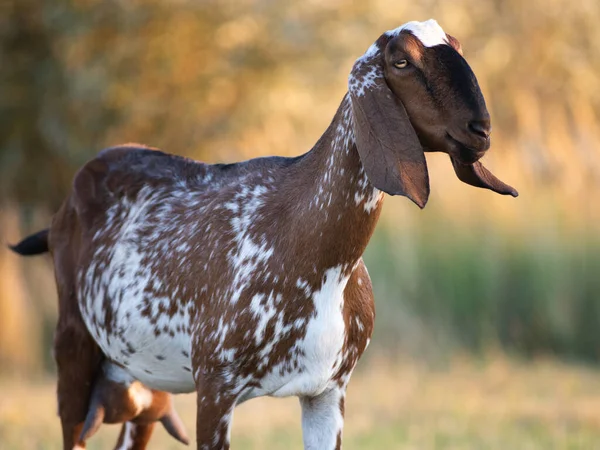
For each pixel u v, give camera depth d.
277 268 9.73
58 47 27.34
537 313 30.73
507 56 32.75
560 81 33.66
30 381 27.12
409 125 8.52
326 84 27.92
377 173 8.52
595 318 30.59
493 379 25.81
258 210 10.12
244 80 27.62
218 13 26.72
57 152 28.50
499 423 19.31
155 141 28.23
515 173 32.66
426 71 8.52
